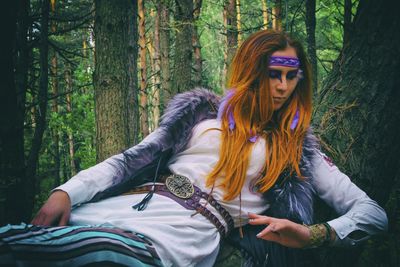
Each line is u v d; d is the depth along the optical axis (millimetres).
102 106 5695
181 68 9977
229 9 12523
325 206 2318
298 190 2031
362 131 2490
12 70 3688
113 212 1855
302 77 2096
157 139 1995
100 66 5676
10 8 3467
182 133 2027
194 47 11211
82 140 20156
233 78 2082
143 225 1789
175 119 2027
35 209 7910
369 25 2607
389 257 3209
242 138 1976
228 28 12141
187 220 1858
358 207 2088
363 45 2611
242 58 2062
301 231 1872
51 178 15805
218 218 1932
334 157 2498
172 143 2010
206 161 1986
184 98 2062
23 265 1512
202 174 1963
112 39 5602
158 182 1981
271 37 2045
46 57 6355
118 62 5645
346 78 2631
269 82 2021
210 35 26688
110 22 5578
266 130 2051
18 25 5512
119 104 5684
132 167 1942
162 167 2025
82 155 16125
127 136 5773
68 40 13031
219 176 1957
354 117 2525
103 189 1905
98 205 1899
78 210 1886
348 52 2682
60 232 1597
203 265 1899
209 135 2002
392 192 3418
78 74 12906
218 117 2031
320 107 2680
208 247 1884
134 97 7273
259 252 2021
